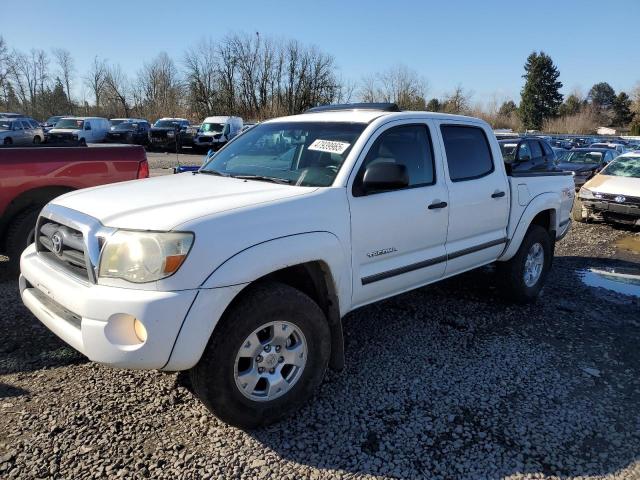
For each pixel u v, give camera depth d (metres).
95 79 75.12
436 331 4.44
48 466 2.59
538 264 5.31
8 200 5.03
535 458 2.80
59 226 3.09
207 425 2.98
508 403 3.33
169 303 2.49
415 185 3.84
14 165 4.99
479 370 3.75
